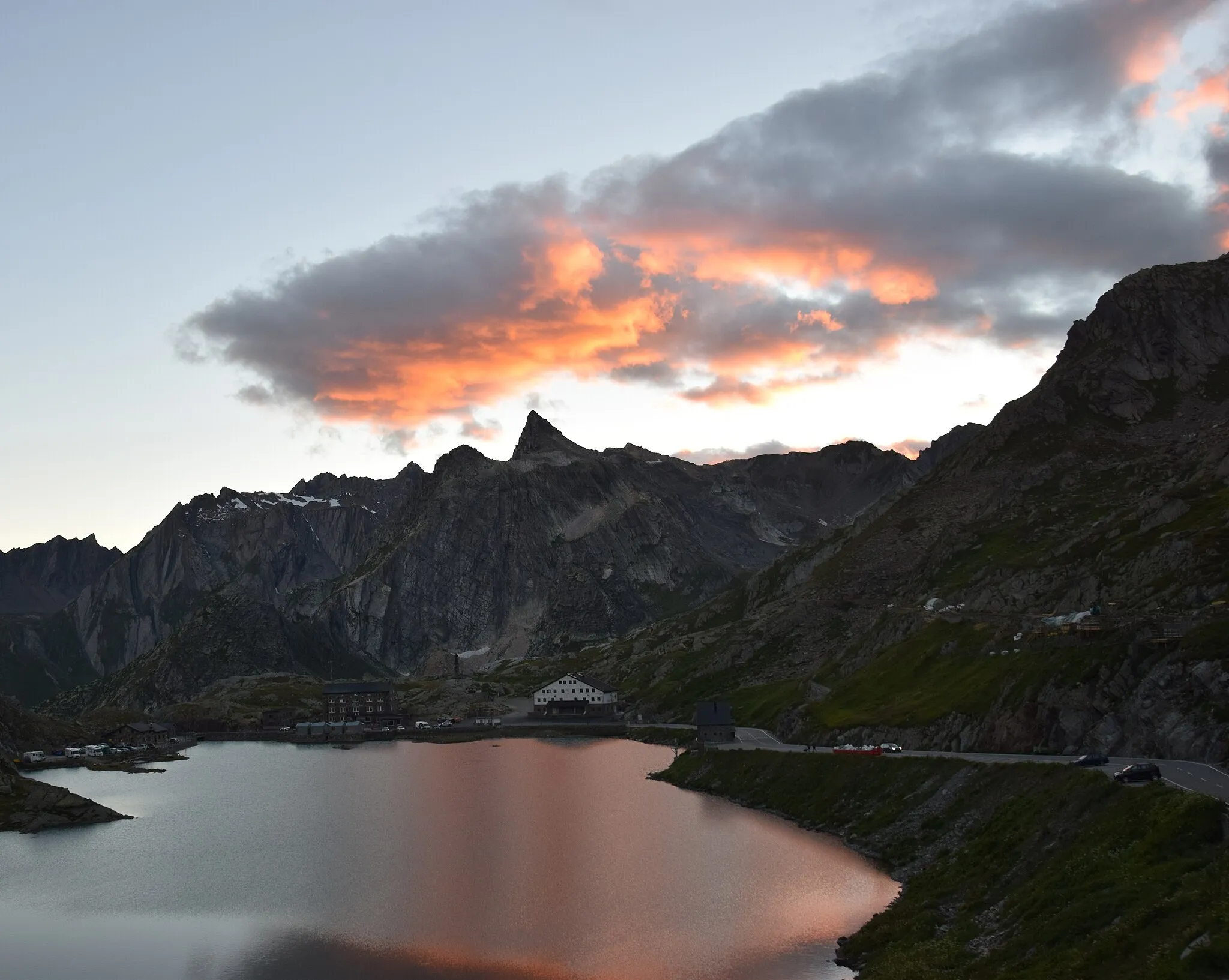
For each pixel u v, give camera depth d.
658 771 193.38
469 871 119.50
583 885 111.75
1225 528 148.50
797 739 173.50
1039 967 62.22
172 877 123.06
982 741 128.88
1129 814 77.62
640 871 116.00
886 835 116.25
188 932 102.56
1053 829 85.94
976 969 68.62
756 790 154.00
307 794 182.00
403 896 111.00
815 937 92.19
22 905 113.62
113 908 111.12
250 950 96.94
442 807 162.38
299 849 135.00
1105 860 72.62
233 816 161.38
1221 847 65.88
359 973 90.12
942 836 106.94
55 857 135.75
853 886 104.62
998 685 136.38
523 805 160.50
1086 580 163.12
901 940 82.50
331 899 111.19
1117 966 56.81
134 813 168.88
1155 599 138.38
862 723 156.88
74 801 161.00
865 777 133.88
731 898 104.31
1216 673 102.56
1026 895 76.88
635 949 92.25
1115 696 114.19
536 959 91.31
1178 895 60.22
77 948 99.12
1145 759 100.94
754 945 91.44
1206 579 135.00
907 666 174.75
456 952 93.81
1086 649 124.44
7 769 181.12
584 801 162.38
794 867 113.06
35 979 91.81
